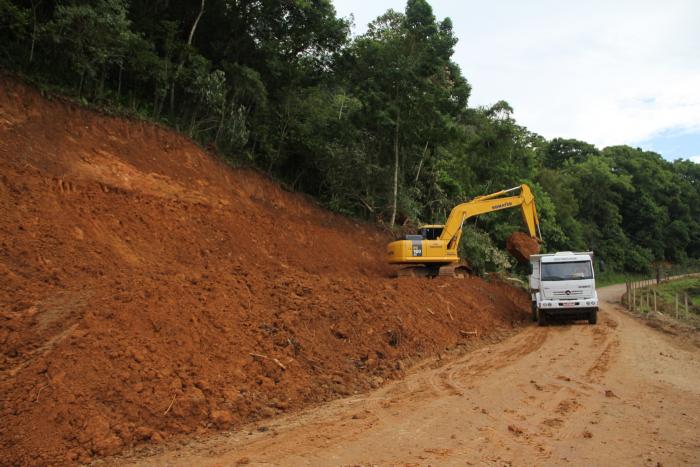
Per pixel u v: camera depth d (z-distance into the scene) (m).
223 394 7.70
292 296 11.62
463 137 26.38
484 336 15.66
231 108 19.33
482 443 6.23
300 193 21.97
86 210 12.08
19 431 5.88
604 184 65.00
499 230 32.66
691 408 7.79
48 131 13.03
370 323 12.05
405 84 22.36
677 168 89.88
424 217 28.98
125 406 6.73
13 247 9.52
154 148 15.87
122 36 14.58
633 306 24.88
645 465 5.51
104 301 8.47
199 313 9.30
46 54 14.05
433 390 9.06
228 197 17.36
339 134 22.39
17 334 7.29
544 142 80.12
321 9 22.30
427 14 23.30
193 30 18.58
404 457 5.79
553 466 5.49
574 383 9.47
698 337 15.80
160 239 13.31
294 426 7.12
